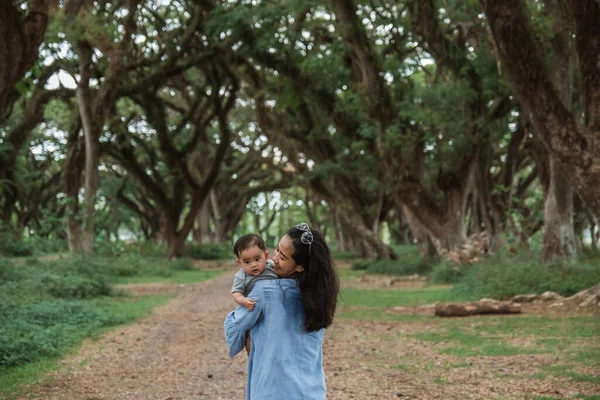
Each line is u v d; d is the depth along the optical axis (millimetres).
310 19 27953
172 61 31750
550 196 20797
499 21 13555
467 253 24188
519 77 13750
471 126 23750
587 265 18047
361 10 24344
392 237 60875
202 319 14625
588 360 8680
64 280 17781
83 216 28547
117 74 28344
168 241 41062
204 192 41031
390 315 14984
